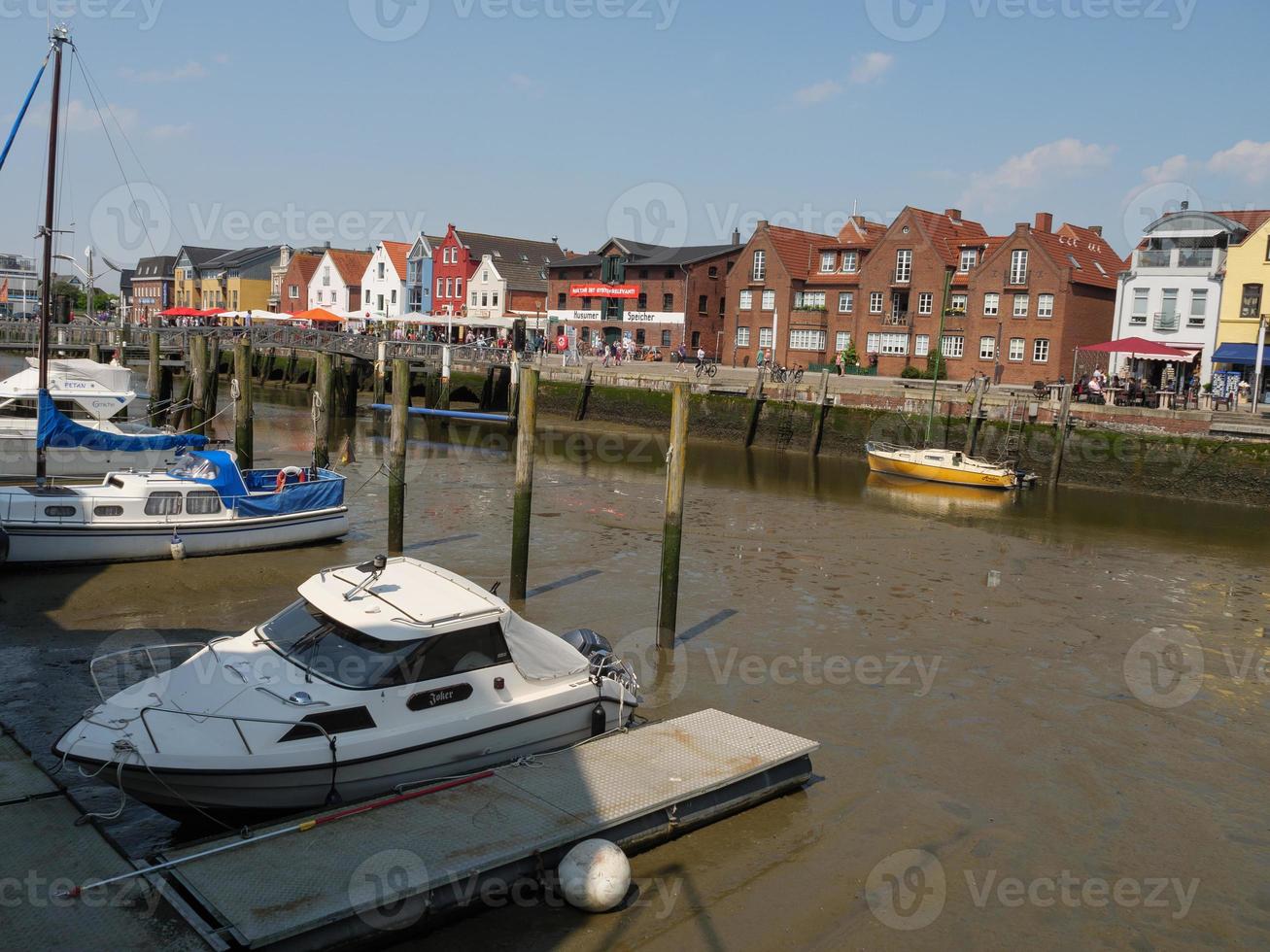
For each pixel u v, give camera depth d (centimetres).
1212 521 2723
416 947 712
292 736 819
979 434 3475
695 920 767
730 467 3372
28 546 1593
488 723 907
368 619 901
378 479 2705
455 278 7212
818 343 5569
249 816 823
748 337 5825
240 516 1792
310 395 5275
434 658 892
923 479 3203
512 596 1609
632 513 2405
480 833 779
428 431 4006
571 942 731
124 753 783
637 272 6128
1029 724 1193
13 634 1314
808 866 852
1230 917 814
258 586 1608
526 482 1584
